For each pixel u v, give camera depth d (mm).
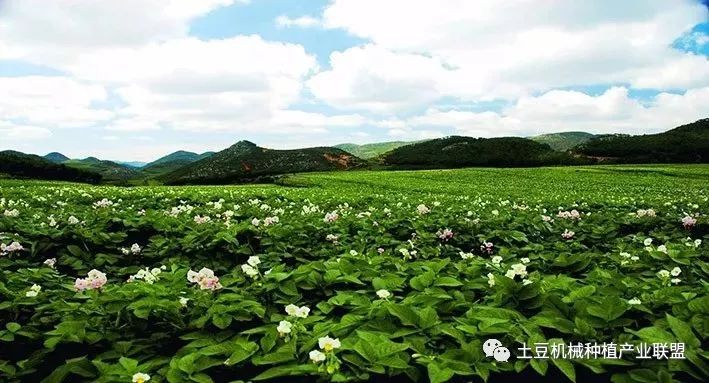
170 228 9305
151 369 3789
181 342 4352
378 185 47875
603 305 3979
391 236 9711
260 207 13578
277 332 3848
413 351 3762
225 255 8172
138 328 4465
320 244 8672
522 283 4809
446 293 4789
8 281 5734
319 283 5277
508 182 54969
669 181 55031
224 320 4191
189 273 4715
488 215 11750
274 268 5445
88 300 4988
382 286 4918
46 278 6270
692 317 3854
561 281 4988
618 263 7082
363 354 3363
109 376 3457
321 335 3805
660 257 6363
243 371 3783
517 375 3682
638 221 11492
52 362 4270
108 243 8859
